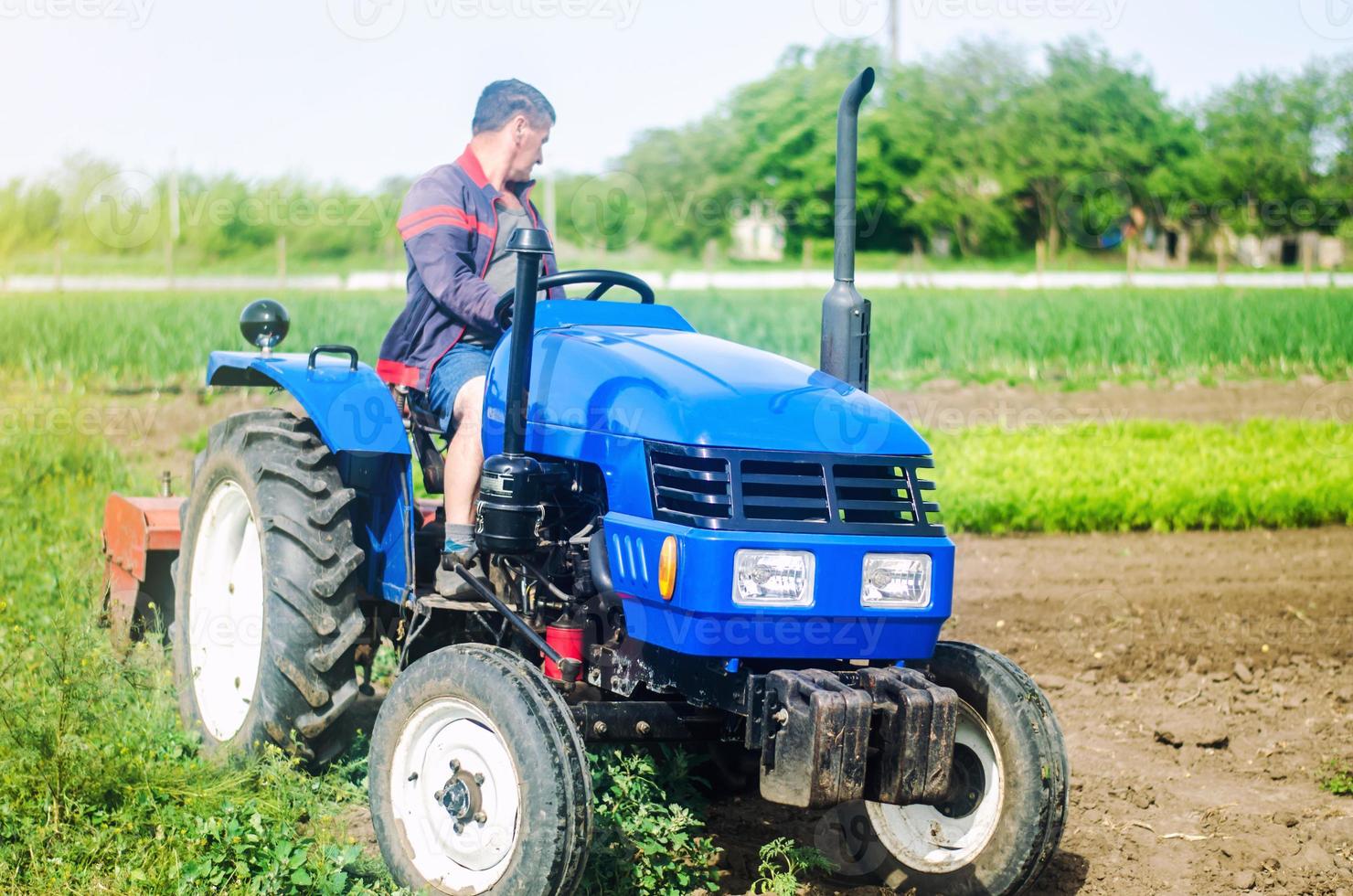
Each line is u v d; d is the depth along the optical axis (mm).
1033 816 3355
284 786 3820
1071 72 50219
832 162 47250
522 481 3400
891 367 19031
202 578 4543
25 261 43188
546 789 3008
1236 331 20922
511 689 3133
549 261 4500
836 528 3180
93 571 5883
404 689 3408
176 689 4574
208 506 4516
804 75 48656
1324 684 5965
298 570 3920
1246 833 4250
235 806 3598
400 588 3971
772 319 21922
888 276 38969
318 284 33625
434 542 4379
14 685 4348
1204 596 7336
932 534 3295
